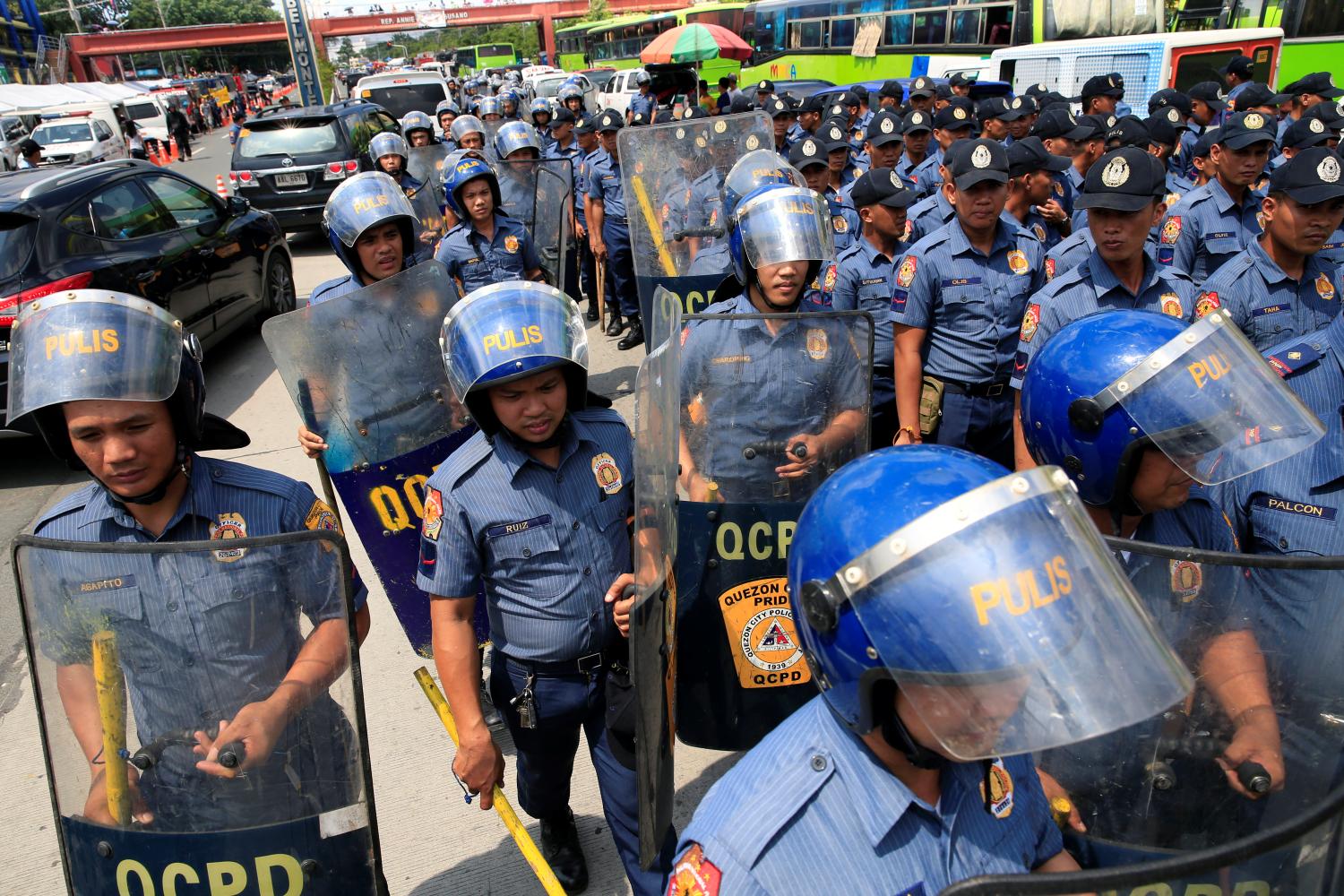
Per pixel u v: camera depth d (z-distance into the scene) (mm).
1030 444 1976
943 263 3645
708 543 2592
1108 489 1826
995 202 3508
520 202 6258
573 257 7926
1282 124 8297
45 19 66938
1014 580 1037
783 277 2875
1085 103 8453
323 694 1719
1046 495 1098
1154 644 1076
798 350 2578
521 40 82625
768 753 1298
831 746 1252
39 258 5594
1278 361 2193
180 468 1867
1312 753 1526
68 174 6262
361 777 1753
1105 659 1036
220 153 29906
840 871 1194
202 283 7078
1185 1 12047
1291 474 2051
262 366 7598
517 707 2223
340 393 3127
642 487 1767
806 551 1189
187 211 7320
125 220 6441
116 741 1717
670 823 2090
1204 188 4660
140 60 83125
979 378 3686
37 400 1674
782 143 8695
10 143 22844
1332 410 2119
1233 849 1074
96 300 1723
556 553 2131
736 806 1242
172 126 28672
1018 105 7340
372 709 3498
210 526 1904
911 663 1058
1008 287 3656
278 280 8641
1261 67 11453
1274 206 3162
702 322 2562
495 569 2156
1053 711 1018
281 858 1738
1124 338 1794
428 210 6699
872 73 15594
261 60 92875
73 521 1903
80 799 1744
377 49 103250
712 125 4652
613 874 2738
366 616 2172
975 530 1059
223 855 1730
